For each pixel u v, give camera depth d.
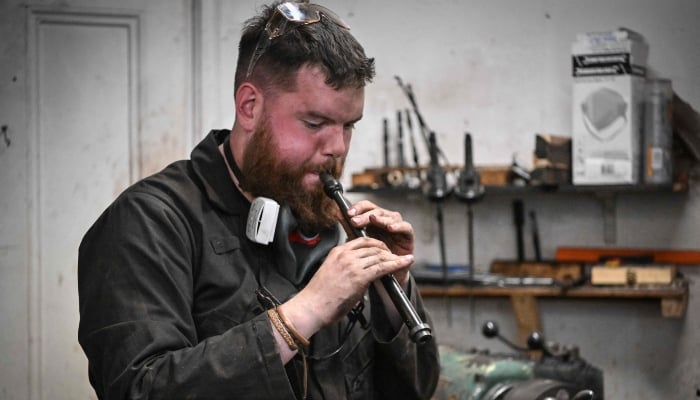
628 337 3.64
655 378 3.61
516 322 3.67
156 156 3.60
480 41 3.71
